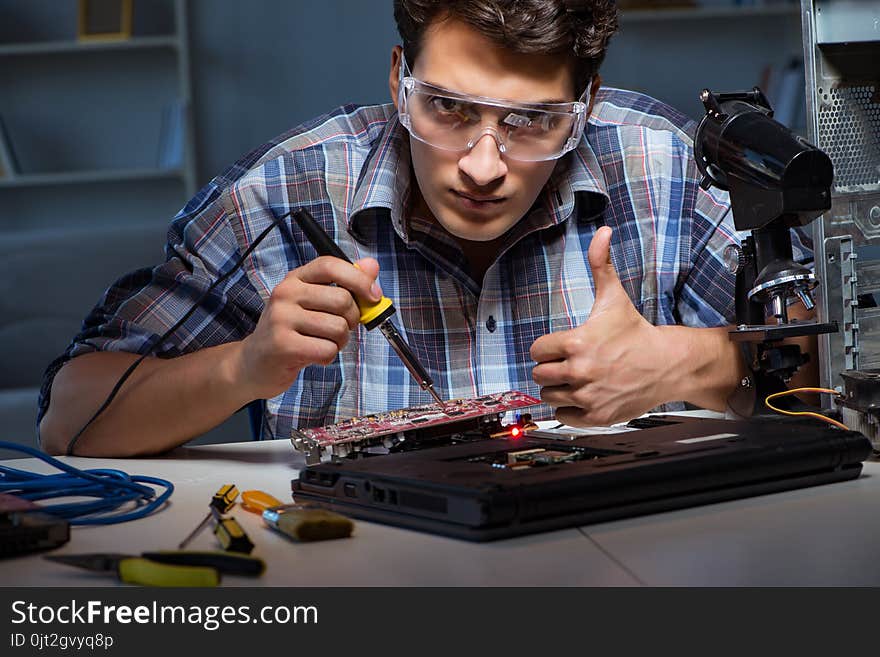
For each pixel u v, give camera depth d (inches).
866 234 44.4
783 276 39.3
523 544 28.6
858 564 26.1
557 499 29.3
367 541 29.4
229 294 56.0
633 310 44.4
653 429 38.3
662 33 181.2
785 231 40.6
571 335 42.8
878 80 44.9
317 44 184.4
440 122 45.3
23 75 176.6
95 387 48.1
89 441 47.0
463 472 31.4
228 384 44.7
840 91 44.0
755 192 39.3
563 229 58.2
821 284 43.6
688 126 63.7
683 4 176.6
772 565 26.1
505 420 52.5
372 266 43.3
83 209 183.0
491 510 28.1
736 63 182.7
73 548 29.6
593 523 30.6
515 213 48.1
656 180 61.1
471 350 56.2
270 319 42.9
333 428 40.9
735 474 32.7
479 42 43.6
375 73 186.4
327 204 57.8
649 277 60.5
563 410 43.8
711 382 44.9
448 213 47.6
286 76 184.1
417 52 45.6
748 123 39.9
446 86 44.3
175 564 26.6
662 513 31.8
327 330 42.2
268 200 57.5
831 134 43.9
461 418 40.7
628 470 30.9
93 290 140.4
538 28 42.6
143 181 183.8
